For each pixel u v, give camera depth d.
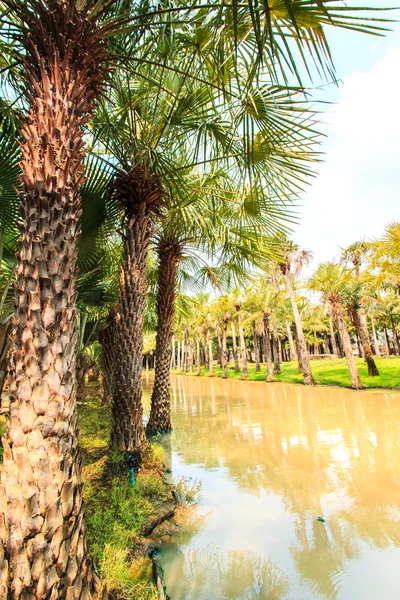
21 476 1.79
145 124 5.09
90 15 2.32
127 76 3.53
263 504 4.61
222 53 2.88
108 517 3.59
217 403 15.66
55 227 2.09
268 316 28.05
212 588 2.90
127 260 5.79
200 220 5.84
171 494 4.79
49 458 1.84
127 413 5.69
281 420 10.51
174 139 5.12
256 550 3.52
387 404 12.61
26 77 2.32
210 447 7.63
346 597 2.79
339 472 5.74
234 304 31.45
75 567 1.86
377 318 37.53
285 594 2.85
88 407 11.56
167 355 9.24
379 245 16.61
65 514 1.86
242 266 7.38
